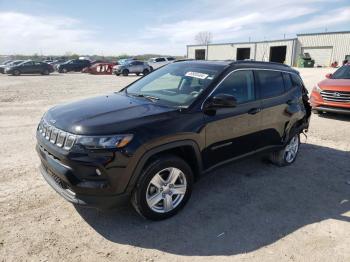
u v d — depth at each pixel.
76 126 3.10
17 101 11.84
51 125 3.38
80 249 3.00
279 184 4.62
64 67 37.69
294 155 5.49
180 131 3.41
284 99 4.91
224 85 4.02
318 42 47.09
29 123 7.98
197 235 3.30
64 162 3.06
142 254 2.98
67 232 3.26
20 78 26.44
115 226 3.39
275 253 3.05
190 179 3.67
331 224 3.60
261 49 53.84
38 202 3.83
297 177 4.90
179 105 3.70
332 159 5.75
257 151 4.59
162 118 3.38
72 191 3.12
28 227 3.31
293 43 49.09
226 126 3.95
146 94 4.25
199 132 3.61
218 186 4.48
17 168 4.86
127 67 31.34
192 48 63.56
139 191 3.24
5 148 5.85
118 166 3.04
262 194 4.28
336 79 9.69
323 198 4.23
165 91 4.18
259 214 3.76
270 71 4.81
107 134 3.02
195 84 4.01
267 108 4.55
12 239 3.10
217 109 3.82
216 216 3.68
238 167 5.23
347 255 3.05
